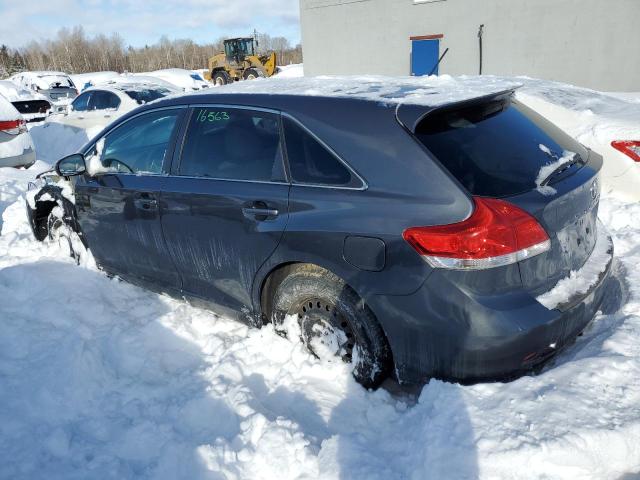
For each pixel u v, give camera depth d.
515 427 2.11
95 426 2.62
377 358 2.62
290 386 2.84
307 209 2.68
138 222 3.58
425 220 2.31
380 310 2.51
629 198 4.69
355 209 2.52
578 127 4.97
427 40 16.62
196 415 2.67
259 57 29.16
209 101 3.28
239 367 3.01
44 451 2.45
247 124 3.04
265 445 2.37
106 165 3.88
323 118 2.72
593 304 2.57
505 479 1.97
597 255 2.78
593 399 2.19
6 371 3.04
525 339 2.26
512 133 2.68
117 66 87.50
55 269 4.32
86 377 2.97
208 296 3.38
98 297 3.89
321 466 2.23
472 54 15.86
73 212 4.27
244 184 2.96
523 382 2.33
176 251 3.40
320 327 2.83
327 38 19.03
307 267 2.80
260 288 3.03
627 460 2.01
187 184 3.24
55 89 19.77
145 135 3.62
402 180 2.43
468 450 2.07
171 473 2.33
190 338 3.42
